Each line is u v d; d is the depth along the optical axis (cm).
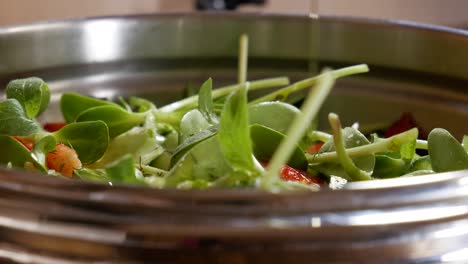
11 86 62
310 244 40
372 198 40
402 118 76
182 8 142
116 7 140
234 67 82
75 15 139
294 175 53
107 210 40
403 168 58
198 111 60
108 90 80
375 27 78
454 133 74
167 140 62
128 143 61
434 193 40
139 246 40
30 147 58
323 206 40
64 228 41
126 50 81
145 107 72
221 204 40
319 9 156
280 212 40
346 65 79
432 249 42
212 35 82
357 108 78
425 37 76
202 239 40
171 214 40
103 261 41
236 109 46
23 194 41
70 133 60
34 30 77
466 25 164
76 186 40
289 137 45
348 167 54
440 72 75
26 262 42
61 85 78
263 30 81
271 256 40
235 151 46
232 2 137
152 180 50
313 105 46
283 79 75
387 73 78
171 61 82
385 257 41
